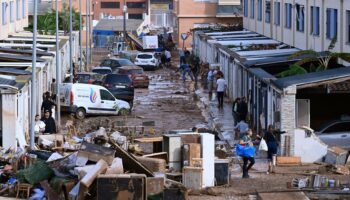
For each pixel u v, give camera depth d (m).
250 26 89.00
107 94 57.66
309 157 39.59
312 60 48.66
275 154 39.34
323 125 43.22
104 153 30.47
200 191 31.78
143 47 111.19
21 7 84.50
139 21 129.62
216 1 118.44
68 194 29.38
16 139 39.47
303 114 41.84
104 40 121.88
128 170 31.02
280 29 70.69
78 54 98.19
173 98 68.12
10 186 30.77
